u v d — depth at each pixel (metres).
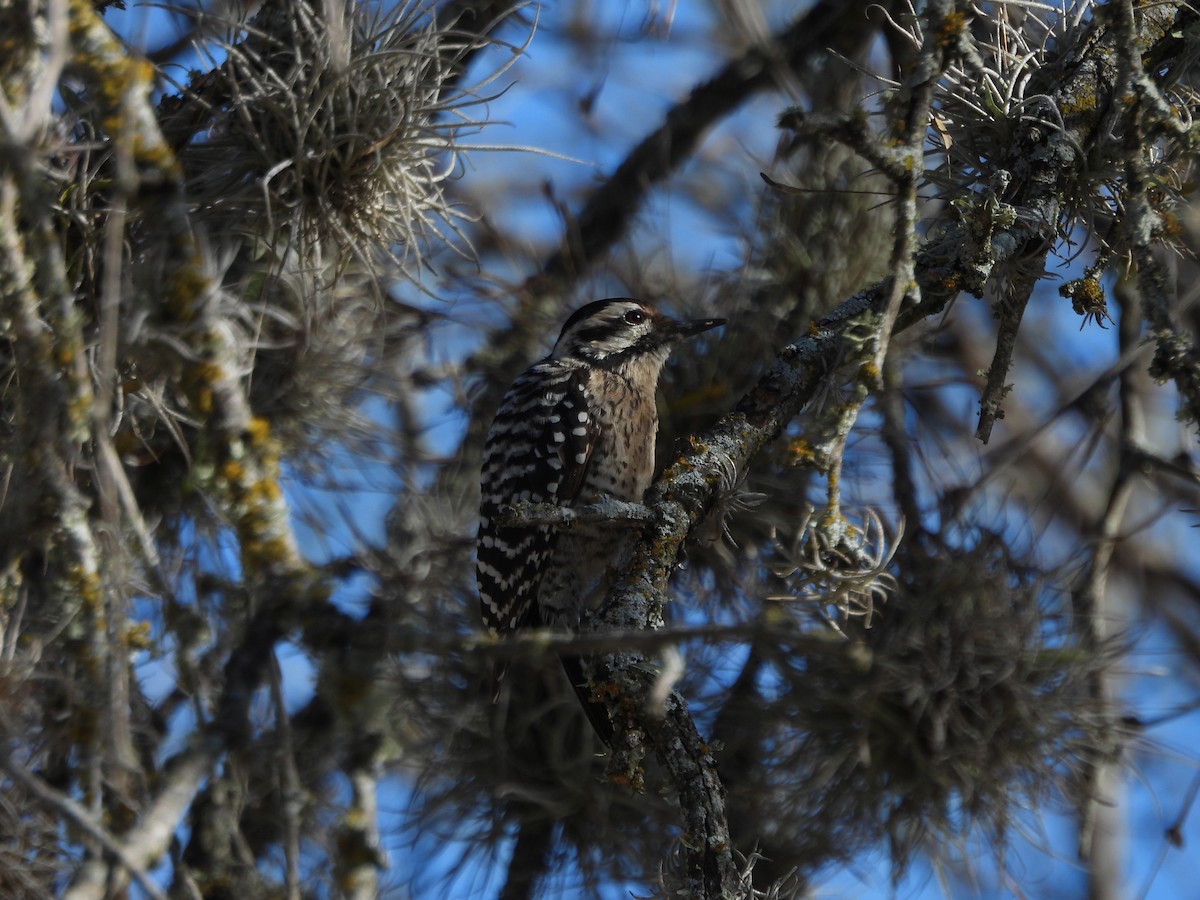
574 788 10.54
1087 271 8.05
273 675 5.37
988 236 7.60
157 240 5.86
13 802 6.53
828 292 11.00
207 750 4.93
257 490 5.75
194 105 8.11
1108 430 15.12
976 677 9.48
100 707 5.39
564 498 10.64
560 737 10.63
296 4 7.89
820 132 6.34
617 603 7.52
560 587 10.88
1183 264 11.62
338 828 5.21
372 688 5.18
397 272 9.59
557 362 10.98
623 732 7.04
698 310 11.45
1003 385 7.97
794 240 11.05
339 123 7.98
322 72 7.95
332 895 7.88
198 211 7.93
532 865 10.79
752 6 11.94
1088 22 8.32
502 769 10.66
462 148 8.27
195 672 5.61
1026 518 10.25
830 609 9.18
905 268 6.61
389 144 8.05
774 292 11.09
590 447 10.70
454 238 12.04
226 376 5.83
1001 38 8.51
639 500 10.95
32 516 5.58
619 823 10.77
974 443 12.73
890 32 10.68
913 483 10.55
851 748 9.95
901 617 9.64
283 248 8.77
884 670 9.43
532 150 8.41
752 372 10.97
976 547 9.74
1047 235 7.76
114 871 4.55
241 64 7.73
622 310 11.10
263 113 7.95
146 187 5.87
